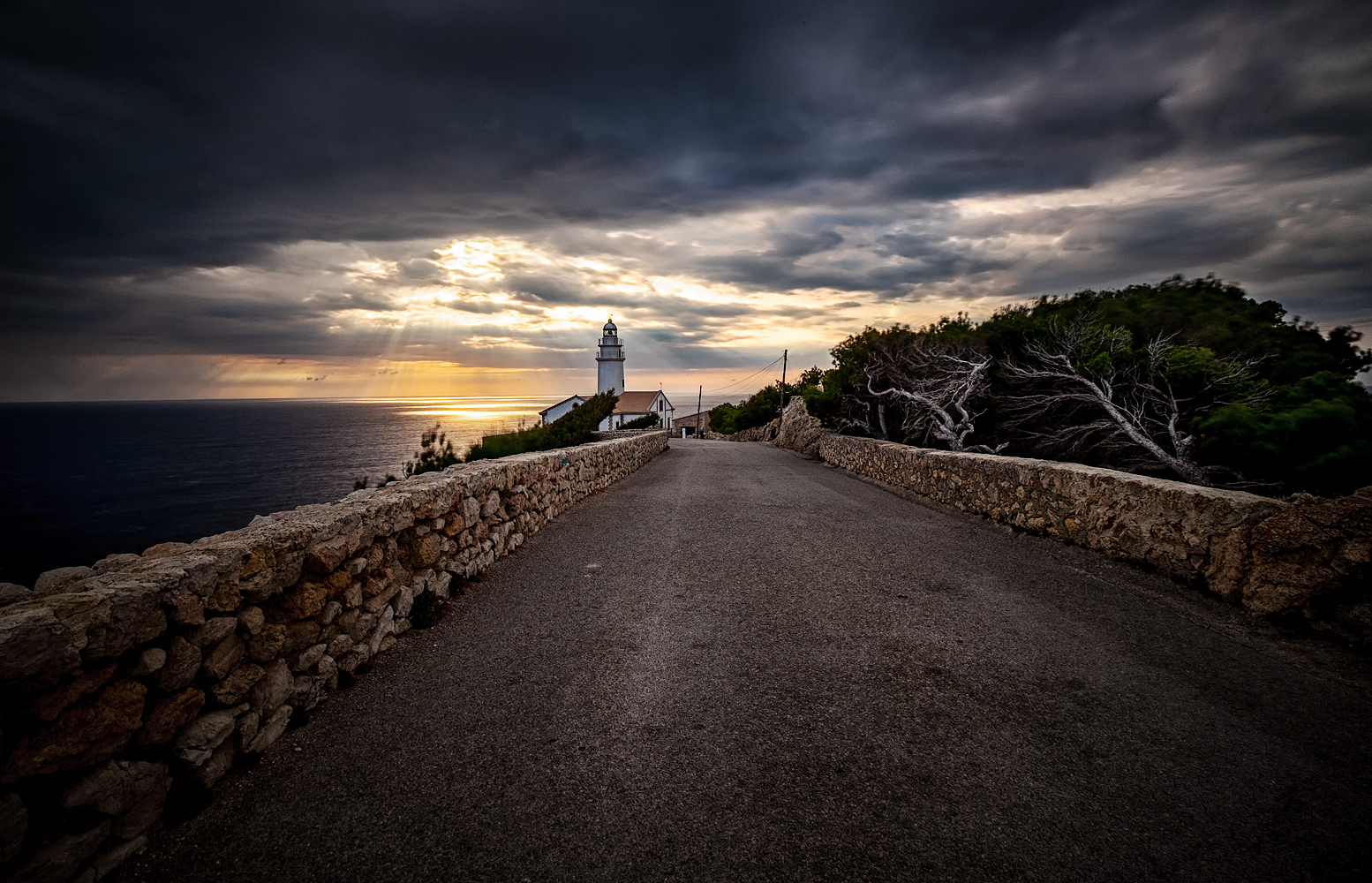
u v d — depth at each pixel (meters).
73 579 2.85
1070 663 3.95
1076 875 2.20
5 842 1.93
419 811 2.57
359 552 4.02
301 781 2.78
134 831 2.33
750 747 3.02
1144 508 5.86
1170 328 11.68
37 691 2.03
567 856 2.30
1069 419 12.08
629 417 70.12
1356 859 2.27
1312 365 10.24
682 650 4.21
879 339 17.52
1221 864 2.25
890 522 8.81
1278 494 8.32
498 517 6.70
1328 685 3.62
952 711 3.36
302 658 3.35
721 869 2.23
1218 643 4.25
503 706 3.46
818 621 4.75
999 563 6.41
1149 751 2.97
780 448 28.61
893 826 2.46
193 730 2.63
